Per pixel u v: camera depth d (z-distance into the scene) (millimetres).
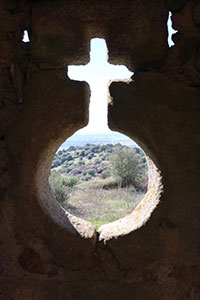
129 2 1300
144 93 1304
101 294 1357
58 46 1335
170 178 1296
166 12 1309
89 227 1396
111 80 1345
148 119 1292
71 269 1360
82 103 1306
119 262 1344
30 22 1354
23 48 1386
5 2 1348
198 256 1310
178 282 1334
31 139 1330
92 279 1363
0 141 1383
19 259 1388
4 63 1394
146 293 1341
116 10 1308
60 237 1339
